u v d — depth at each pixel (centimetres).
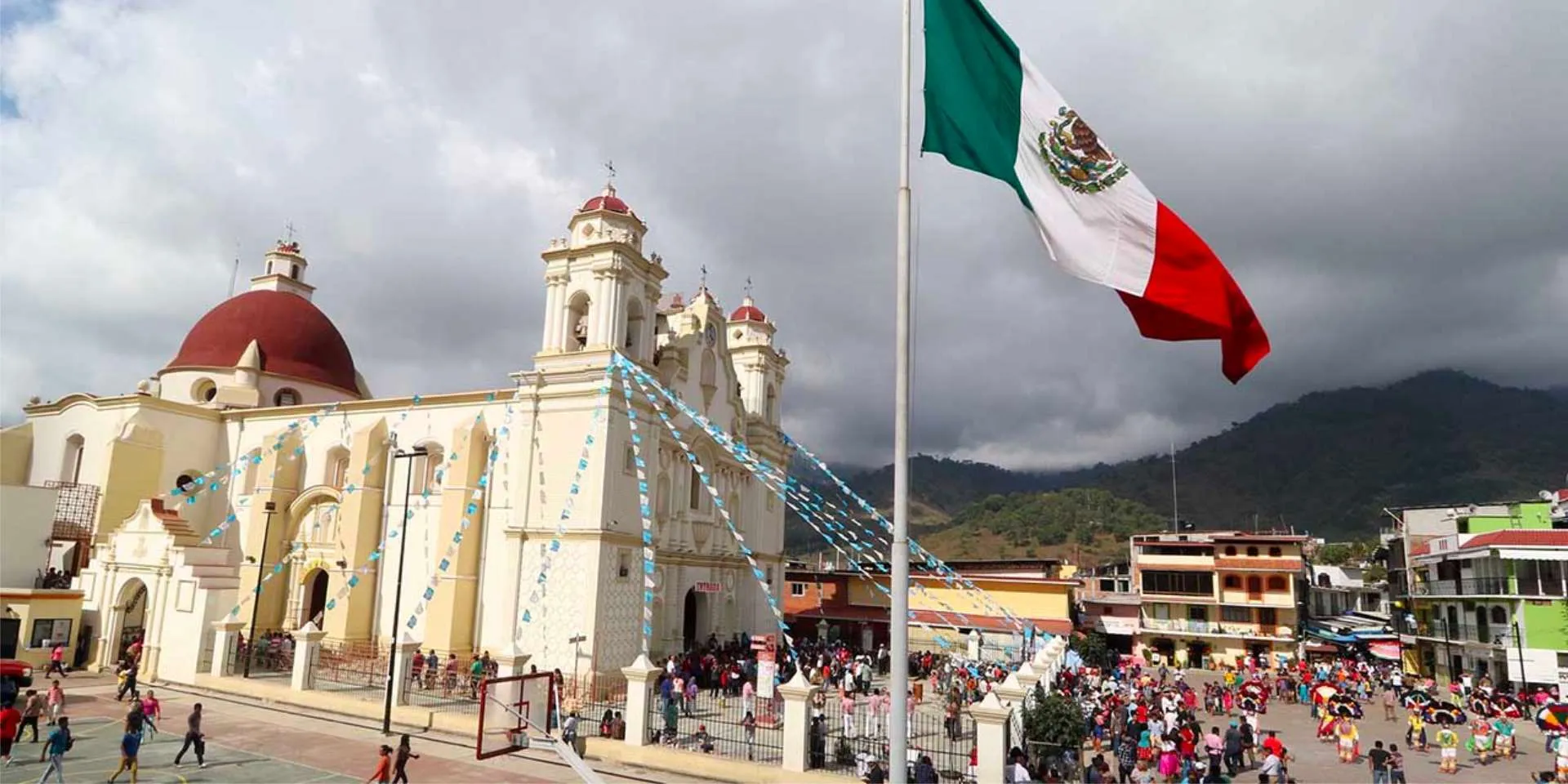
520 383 3766
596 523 3466
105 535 4106
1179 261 1055
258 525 4234
